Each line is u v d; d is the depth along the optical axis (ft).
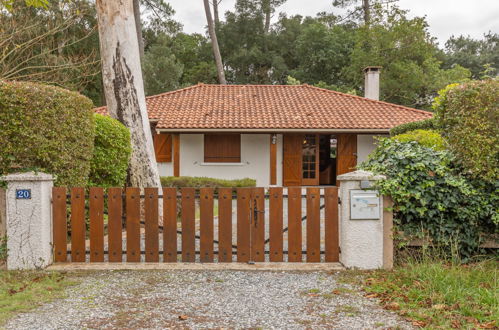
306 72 102.37
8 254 14.74
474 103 14.93
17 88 15.71
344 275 14.14
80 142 18.34
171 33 108.27
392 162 15.67
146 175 26.07
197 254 16.49
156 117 46.44
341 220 15.52
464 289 12.00
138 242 15.62
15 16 40.91
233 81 111.55
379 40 84.17
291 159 49.49
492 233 15.62
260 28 112.37
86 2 65.16
